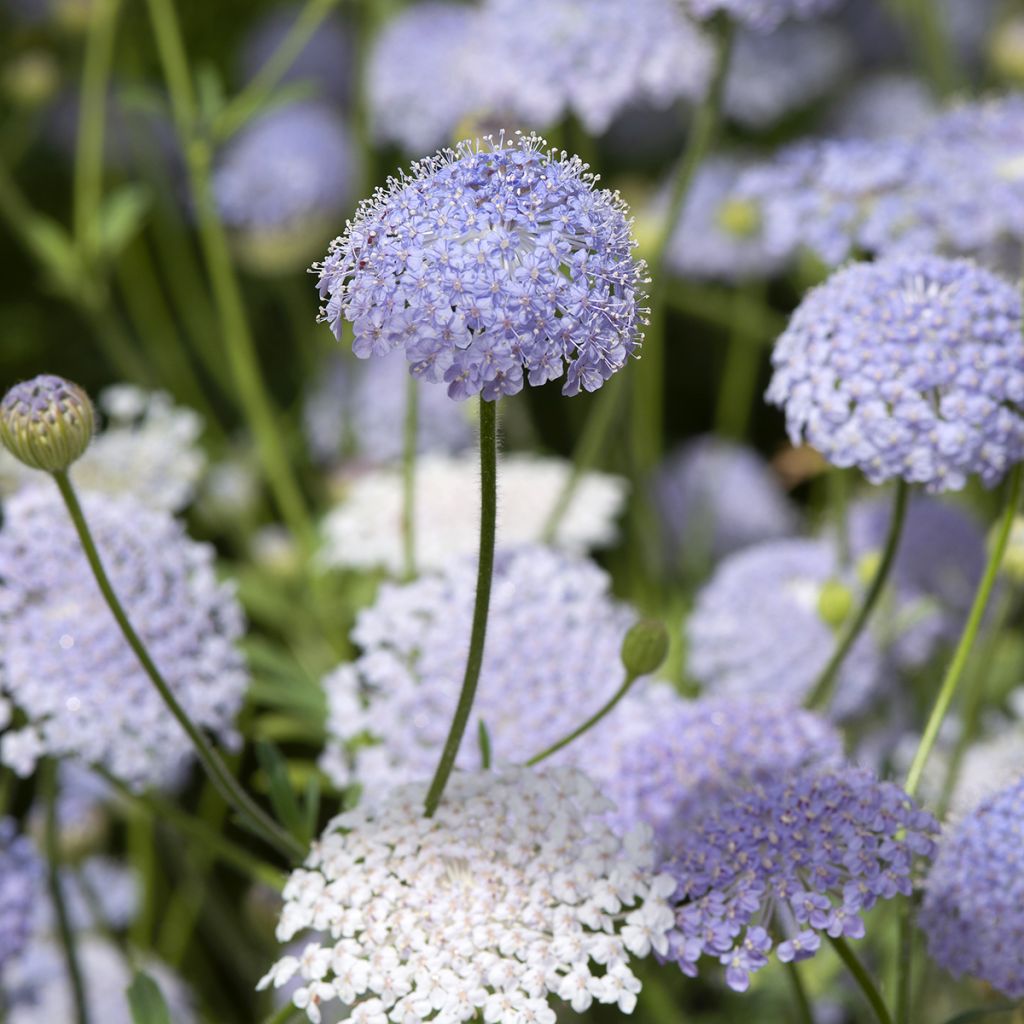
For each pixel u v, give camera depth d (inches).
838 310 28.8
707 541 44.7
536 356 25.4
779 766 28.8
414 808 27.6
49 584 29.8
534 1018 26.4
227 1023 36.6
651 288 36.0
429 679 30.3
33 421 26.8
